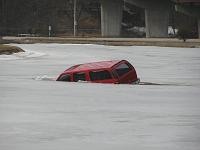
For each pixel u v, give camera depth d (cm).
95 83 3812
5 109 2639
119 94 3266
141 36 18012
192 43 11319
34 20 18738
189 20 19638
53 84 3841
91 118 2331
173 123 2183
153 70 5600
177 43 11344
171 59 7331
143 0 14288
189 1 13312
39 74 5078
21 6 19138
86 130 2030
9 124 2172
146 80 4462
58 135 1938
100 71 3809
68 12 19488
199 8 14575
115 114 2442
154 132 1989
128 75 3853
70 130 2017
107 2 15462
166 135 1917
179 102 2944
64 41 12300
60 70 5600
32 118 2320
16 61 7194
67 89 3516
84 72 3894
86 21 19238
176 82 4297
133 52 8981
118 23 15525
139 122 2222
